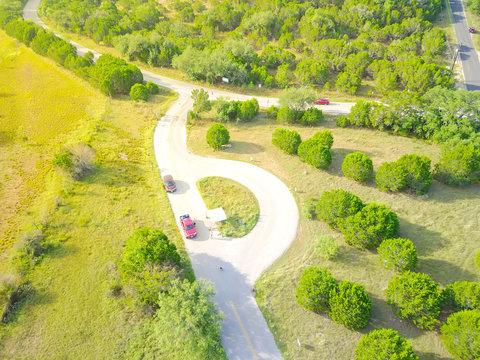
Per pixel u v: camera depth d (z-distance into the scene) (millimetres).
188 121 73562
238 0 129375
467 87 81438
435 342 33594
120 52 105125
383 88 81375
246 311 37406
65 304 38438
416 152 60656
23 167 59938
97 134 68062
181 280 39688
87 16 128000
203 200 52750
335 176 55938
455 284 34844
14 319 36906
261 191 54125
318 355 33281
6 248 44625
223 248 44844
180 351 33438
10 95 85688
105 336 35500
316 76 87562
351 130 69188
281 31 109875
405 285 34500
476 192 51406
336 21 110000
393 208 49188
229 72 88750
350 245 44188
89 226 47812
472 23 110500
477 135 58938
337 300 34156
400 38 101500
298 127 71125
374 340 29984
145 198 53031
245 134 69500
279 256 43594
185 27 113875
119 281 40344
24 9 155625
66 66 98062
